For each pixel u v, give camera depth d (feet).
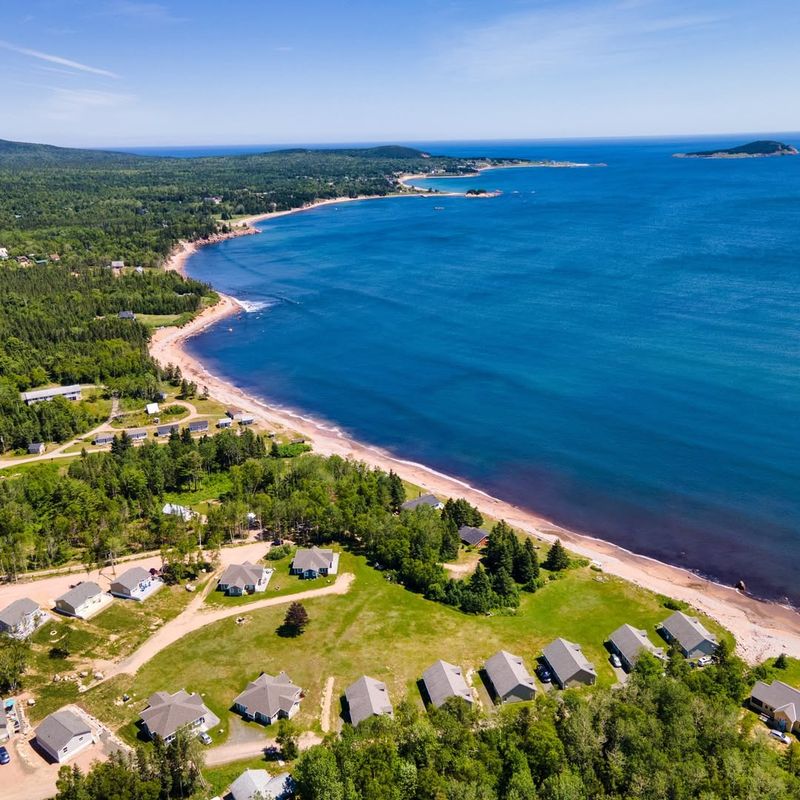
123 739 273.95
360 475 490.08
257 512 448.24
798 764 250.57
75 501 445.37
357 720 274.16
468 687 297.74
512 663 304.50
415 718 266.36
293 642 332.19
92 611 355.56
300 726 279.28
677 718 260.01
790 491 468.75
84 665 316.40
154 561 405.18
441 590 370.32
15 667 301.02
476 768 240.94
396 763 243.81
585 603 369.71
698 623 337.93
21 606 343.46
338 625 345.51
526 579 385.91
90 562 398.01
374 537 411.75
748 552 418.51
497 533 412.77
